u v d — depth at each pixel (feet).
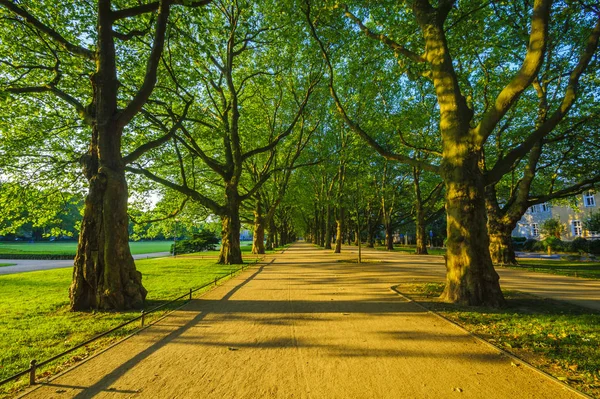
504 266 61.00
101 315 24.52
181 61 45.73
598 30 25.77
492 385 12.69
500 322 21.53
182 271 54.13
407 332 19.54
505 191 97.86
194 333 19.60
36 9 35.70
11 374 13.94
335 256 91.35
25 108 42.78
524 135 60.18
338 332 19.62
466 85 51.37
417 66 41.29
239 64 72.13
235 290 34.96
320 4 38.32
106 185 27.86
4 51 37.32
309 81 71.56
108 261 26.73
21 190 45.98
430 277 45.42
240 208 108.99
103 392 12.19
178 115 46.83
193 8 34.19
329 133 97.86
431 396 11.80
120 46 43.01
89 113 30.37
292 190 115.65
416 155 96.63
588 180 59.26
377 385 12.64
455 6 41.32
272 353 16.16
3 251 144.36
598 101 55.57
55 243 257.75
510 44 50.44
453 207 28.09
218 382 12.98
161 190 70.38
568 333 19.10
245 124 70.44
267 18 56.75
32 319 23.17
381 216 156.87
